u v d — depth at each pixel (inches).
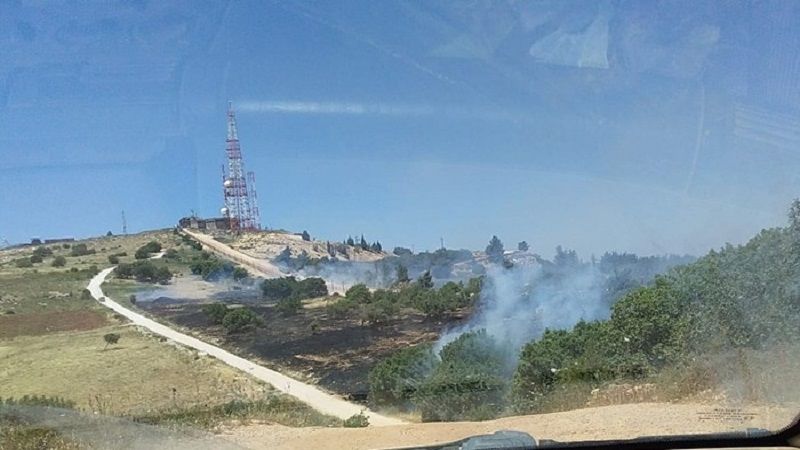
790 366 299.6
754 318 332.5
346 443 248.5
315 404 274.2
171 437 241.3
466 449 193.3
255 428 258.7
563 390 323.6
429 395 298.7
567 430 273.4
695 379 319.9
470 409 304.0
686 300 351.9
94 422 239.5
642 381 338.6
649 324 347.9
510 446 192.7
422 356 307.7
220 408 259.8
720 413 271.6
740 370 302.4
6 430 232.1
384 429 275.9
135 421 244.2
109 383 258.2
